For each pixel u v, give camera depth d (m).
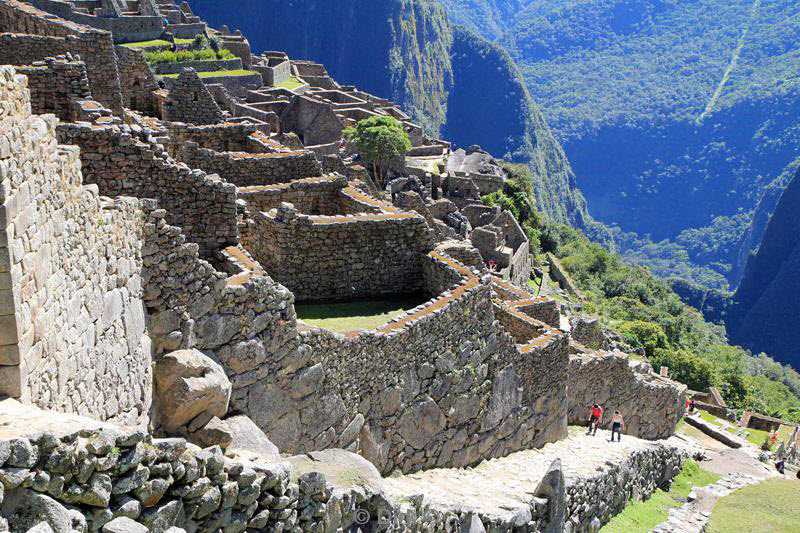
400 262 20.72
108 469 8.28
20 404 8.61
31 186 9.22
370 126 93.38
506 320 26.56
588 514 22.91
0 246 8.46
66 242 10.20
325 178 22.55
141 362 12.58
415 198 49.47
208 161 21.39
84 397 10.55
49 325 9.55
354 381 16.62
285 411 15.09
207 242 15.99
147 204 12.88
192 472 9.48
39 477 7.48
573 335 42.62
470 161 121.12
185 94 27.09
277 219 19.25
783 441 48.75
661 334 83.06
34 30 27.36
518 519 17.30
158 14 99.38
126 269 12.20
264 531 10.87
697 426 47.03
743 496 30.59
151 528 8.93
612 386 33.19
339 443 16.33
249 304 14.28
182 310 13.40
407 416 18.30
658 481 30.98
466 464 20.73
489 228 87.44
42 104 17.97
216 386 13.33
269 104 93.62
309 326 15.80
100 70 23.00
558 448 25.67
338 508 12.24
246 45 109.44
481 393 20.98
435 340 18.95
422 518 14.52
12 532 7.30
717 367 83.75
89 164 14.84
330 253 19.77
